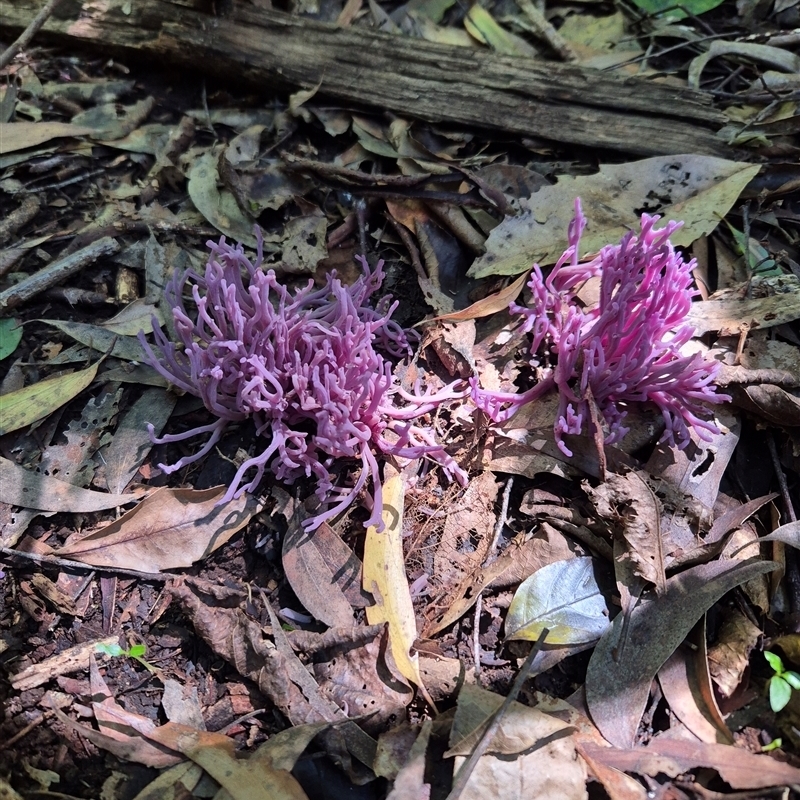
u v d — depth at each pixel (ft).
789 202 1.15
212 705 0.84
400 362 1.04
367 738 0.81
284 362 0.96
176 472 0.96
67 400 0.99
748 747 0.81
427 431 0.99
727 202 1.10
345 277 1.11
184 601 0.88
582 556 0.91
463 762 0.78
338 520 0.93
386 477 0.95
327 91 1.24
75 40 1.28
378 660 0.85
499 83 1.23
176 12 1.26
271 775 0.78
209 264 0.93
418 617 0.88
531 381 1.02
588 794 0.78
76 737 0.82
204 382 0.93
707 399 0.93
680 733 0.82
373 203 1.17
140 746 0.81
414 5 1.38
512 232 1.09
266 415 0.95
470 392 0.99
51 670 0.85
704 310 1.04
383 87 1.23
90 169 1.20
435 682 0.84
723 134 1.19
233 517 0.92
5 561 0.91
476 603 0.89
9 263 1.09
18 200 1.16
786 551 0.91
